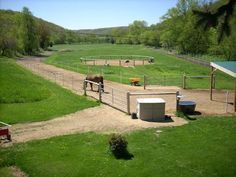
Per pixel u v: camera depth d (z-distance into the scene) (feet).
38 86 95.55
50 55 325.21
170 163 39.45
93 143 47.29
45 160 41.16
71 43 652.89
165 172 36.96
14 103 75.56
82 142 47.85
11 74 111.96
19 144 47.52
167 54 292.40
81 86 101.24
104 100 78.54
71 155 42.73
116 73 144.56
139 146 45.70
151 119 60.85
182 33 266.16
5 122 59.26
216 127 54.85
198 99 81.87
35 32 342.23
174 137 49.60
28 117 62.85
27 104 74.49
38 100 79.15
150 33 460.96
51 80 113.70
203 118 61.52
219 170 37.29
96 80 89.61
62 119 62.13
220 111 68.13
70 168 38.63
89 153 43.19
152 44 453.58
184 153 42.75
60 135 51.85
